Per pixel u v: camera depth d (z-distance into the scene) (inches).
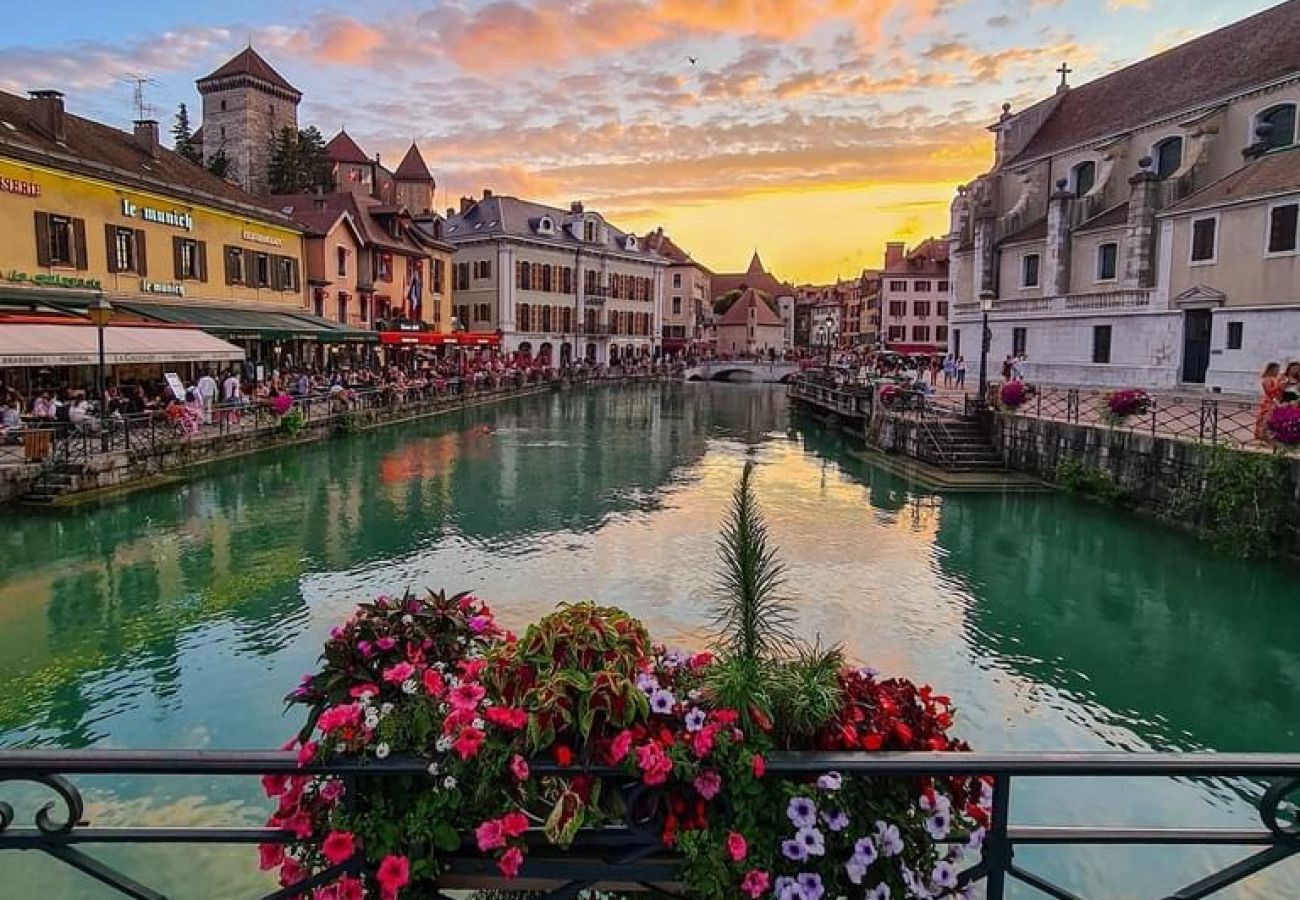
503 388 2075.5
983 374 1087.6
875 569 578.2
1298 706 369.4
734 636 137.0
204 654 408.8
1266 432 593.6
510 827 100.5
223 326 1140.5
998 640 445.1
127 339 900.6
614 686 106.0
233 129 3036.4
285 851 112.3
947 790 112.4
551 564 582.2
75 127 1211.9
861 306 5019.7
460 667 129.7
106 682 376.5
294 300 1555.1
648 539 663.1
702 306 4788.4
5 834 94.1
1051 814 281.6
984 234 1823.3
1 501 690.2
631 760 101.7
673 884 105.1
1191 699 376.5
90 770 91.9
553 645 117.3
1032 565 590.2
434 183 3472.0
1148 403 783.7
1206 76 1477.6
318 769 99.8
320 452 1093.1
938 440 1036.5
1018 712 361.4
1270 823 96.3
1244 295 1109.1
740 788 101.5
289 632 440.5
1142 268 1347.2
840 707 112.4
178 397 966.4
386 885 98.2
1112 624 471.2
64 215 998.4
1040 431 924.0
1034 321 1628.9
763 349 4753.9
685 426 1626.5
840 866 103.3
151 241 1150.3
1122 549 632.4
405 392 1505.9
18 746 319.6
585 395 2418.8
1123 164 1574.8
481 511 768.3
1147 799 290.8
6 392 878.4
